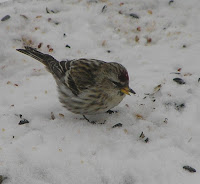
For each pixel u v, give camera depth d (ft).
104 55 42.96
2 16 46.52
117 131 32.81
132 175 28.78
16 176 28.60
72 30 46.16
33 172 28.96
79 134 32.42
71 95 33.96
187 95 36.47
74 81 33.65
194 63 40.93
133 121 34.17
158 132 32.65
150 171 28.96
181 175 28.58
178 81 38.27
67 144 31.32
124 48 44.11
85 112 34.24
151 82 38.45
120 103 36.42
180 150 30.68
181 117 34.14
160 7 49.26
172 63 41.24
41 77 40.09
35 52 37.96
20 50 38.40
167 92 36.96
